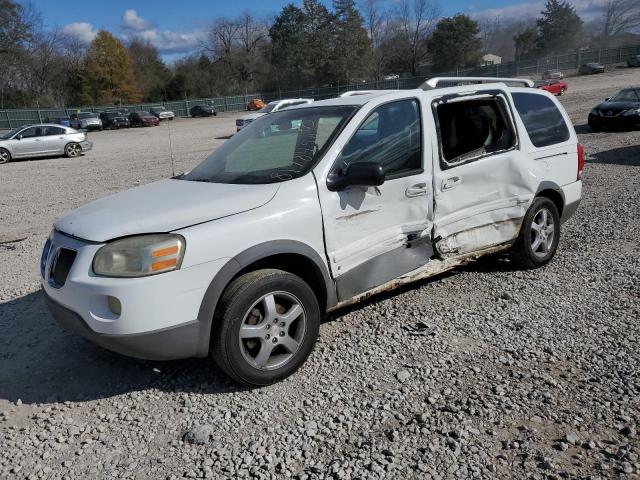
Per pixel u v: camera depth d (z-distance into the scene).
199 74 84.00
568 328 4.04
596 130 17.62
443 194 4.28
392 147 4.01
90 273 3.12
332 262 3.67
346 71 75.81
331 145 3.74
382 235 3.93
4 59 67.25
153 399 3.35
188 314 3.13
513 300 4.57
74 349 4.05
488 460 2.67
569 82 53.66
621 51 70.62
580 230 6.68
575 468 2.59
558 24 85.44
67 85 78.06
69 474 2.72
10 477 2.71
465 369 3.52
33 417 3.22
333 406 3.18
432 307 4.49
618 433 2.83
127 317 3.02
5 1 65.06
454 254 4.46
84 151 23.02
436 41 76.50
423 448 2.77
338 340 3.98
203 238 3.16
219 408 3.22
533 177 4.93
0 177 16.16
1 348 4.13
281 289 3.38
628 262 5.37
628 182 9.38
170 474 2.69
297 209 3.49
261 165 3.90
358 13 74.88
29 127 21.39
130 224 3.21
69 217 3.62
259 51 88.75
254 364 3.33
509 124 4.83
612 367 3.47
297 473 2.65
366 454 2.75
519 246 5.05
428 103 4.25
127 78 79.81
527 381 3.35
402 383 3.39
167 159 18.94
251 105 61.16
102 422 3.14
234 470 2.69
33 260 6.58
